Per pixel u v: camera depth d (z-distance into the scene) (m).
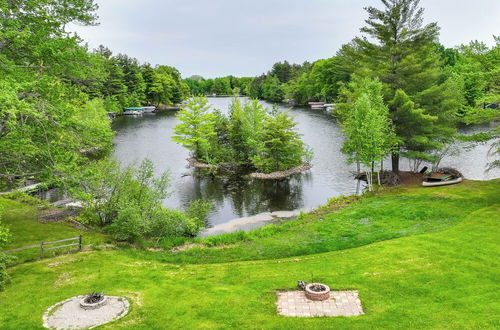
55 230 23.97
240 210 32.53
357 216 26.53
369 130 30.62
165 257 20.70
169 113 118.38
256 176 43.19
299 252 20.66
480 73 27.78
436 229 22.28
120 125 88.31
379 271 16.34
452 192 30.02
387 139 33.38
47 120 19.09
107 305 14.06
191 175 44.84
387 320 12.07
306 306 13.52
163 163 50.38
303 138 65.69
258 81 172.00
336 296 14.22
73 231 23.95
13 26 17.77
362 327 11.71
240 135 49.72
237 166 48.62
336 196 35.56
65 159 20.34
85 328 12.32
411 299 13.60
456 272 15.54
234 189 39.09
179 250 22.23
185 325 12.47
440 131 35.41
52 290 15.56
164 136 72.44
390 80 36.84
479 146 53.31
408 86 35.69
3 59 17.08
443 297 13.51
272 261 19.27
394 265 16.88
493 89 27.17
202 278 17.03
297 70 163.75
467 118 28.19
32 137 20.22
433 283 14.73
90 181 22.44
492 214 23.78
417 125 35.12
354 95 37.38
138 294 15.13
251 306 13.75
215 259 20.39
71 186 20.92
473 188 30.84
